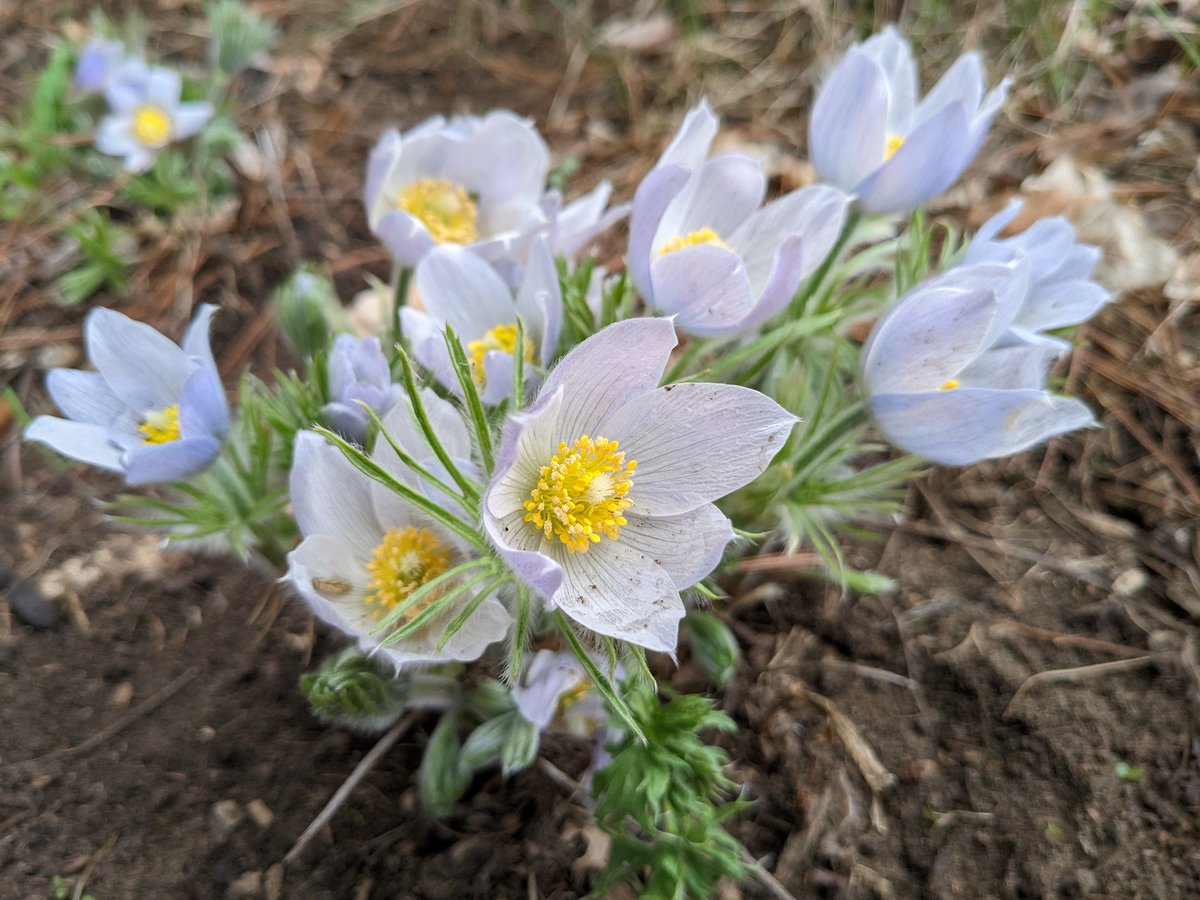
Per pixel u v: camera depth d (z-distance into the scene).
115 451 0.21
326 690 0.20
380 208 0.26
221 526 0.22
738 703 0.26
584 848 0.24
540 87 0.43
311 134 0.41
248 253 0.37
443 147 0.27
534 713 0.20
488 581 0.18
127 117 0.37
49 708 0.26
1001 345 0.22
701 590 0.18
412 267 0.26
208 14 0.43
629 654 0.18
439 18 0.45
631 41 0.44
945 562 0.28
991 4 0.42
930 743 0.25
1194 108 0.36
